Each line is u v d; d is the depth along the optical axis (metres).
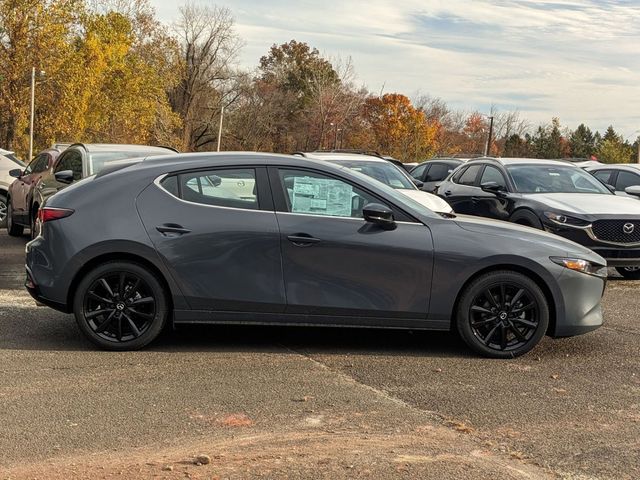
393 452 3.91
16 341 6.06
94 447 3.90
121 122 52.41
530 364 5.79
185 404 4.62
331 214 5.86
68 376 5.15
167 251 5.70
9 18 42.25
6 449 3.85
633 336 6.86
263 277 5.75
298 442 4.02
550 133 90.25
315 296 5.77
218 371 5.36
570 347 6.37
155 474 3.54
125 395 4.77
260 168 5.89
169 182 5.87
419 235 5.80
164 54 61.09
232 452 3.86
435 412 4.59
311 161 5.97
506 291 5.91
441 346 6.30
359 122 80.25
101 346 5.80
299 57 90.19
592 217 9.42
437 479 3.56
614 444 4.12
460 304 5.86
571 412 4.66
